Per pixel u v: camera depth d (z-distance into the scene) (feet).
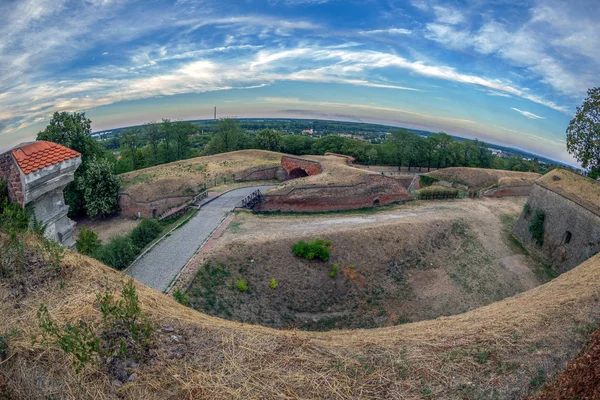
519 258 100.78
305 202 107.45
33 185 37.55
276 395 20.17
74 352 19.48
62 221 43.98
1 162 37.27
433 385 22.41
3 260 26.27
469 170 173.68
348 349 25.02
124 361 20.71
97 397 18.52
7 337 20.45
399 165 231.09
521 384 23.25
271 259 74.33
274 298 68.54
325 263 78.33
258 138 219.41
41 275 26.43
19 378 18.70
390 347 25.94
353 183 116.57
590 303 33.99
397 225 95.35
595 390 21.53
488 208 130.82
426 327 32.83
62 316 22.82
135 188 124.36
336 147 232.94
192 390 19.79
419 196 132.57
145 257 69.72
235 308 62.64
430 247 94.12
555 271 96.99
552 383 23.34
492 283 87.45
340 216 105.50
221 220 91.56
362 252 84.48
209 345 23.30
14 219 31.55
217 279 65.62
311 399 20.21
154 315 24.99
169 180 131.54
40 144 41.14
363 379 22.18
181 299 51.80
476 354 25.67
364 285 78.28
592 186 98.07
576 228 93.50
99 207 115.24
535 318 31.40
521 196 151.94
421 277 84.58
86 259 31.50
